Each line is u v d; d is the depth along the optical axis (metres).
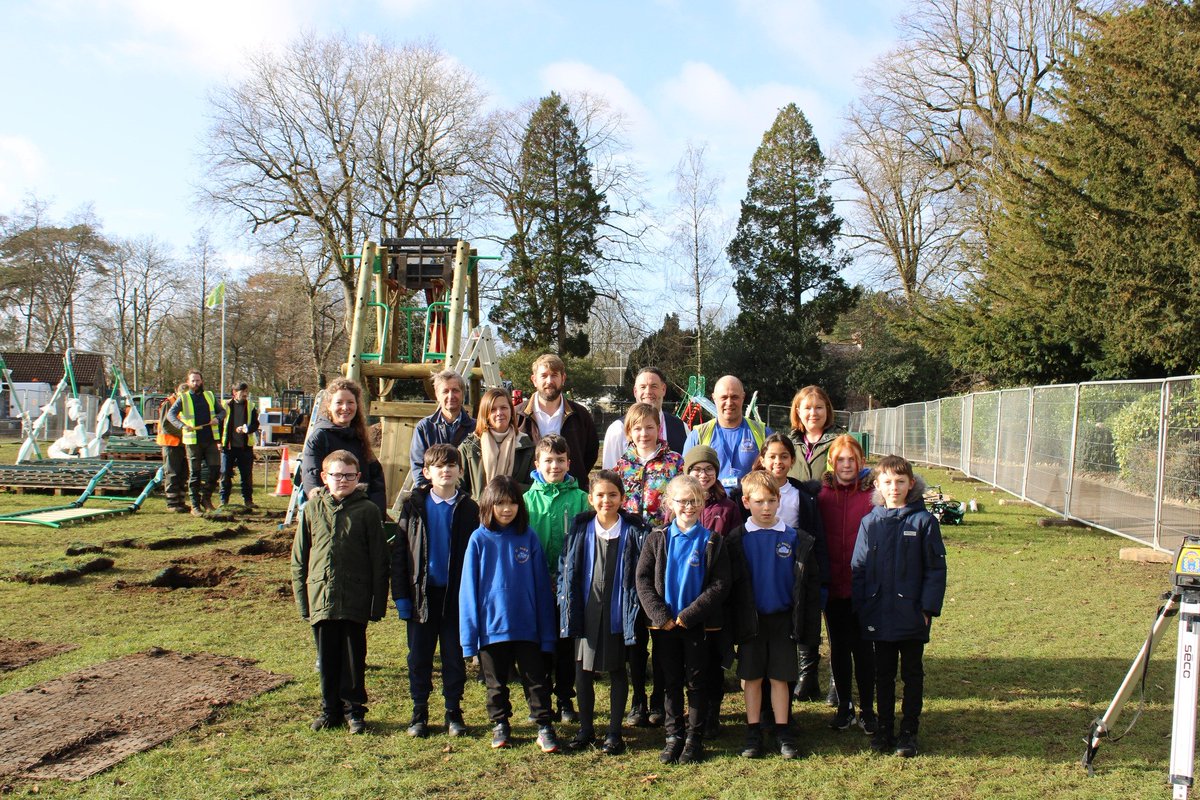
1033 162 17.80
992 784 4.19
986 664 6.09
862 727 5.05
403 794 4.01
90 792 3.91
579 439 6.24
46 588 7.96
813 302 45.28
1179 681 3.78
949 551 10.82
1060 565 9.83
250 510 13.80
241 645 6.30
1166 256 14.56
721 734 4.95
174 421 12.98
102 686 5.28
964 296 23.91
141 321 60.81
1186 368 16.69
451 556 4.93
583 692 4.70
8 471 15.37
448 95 34.50
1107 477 11.98
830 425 5.84
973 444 21.50
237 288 61.47
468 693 5.62
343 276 34.25
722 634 4.83
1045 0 30.66
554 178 42.44
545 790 4.10
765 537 4.73
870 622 4.69
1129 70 14.16
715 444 5.91
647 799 4.02
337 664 4.82
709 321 45.81
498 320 42.84
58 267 54.31
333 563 4.74
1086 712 5.19
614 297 42.00
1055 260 17.14
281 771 4.22
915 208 39.34
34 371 51.50
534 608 4.76
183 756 4.34
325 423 5.55
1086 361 20.06
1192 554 3.84
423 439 5.90
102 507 13.30
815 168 45.50
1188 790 3.85
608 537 4.77
